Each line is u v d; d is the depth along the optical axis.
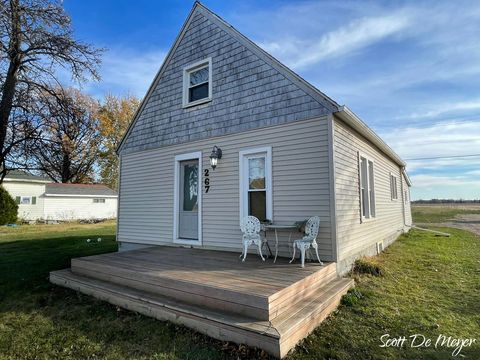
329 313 3.74
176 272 4.18
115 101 31.16
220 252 6.19
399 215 12.28
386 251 8.27
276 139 5.76
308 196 5.29
